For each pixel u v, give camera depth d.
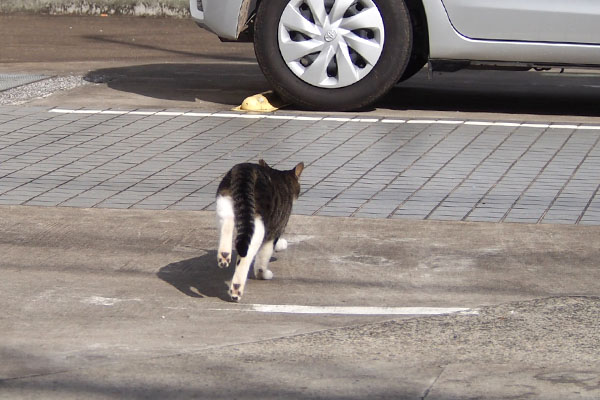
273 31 13.77
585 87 16.97
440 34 13.70
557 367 6.22
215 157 11.70
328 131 12.94
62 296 7.52
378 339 6.71
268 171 7.79
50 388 5.82
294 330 6.88
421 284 7.89
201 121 13.49
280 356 6.38
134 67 18.23
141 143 12.31
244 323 7.01
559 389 5.87
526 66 13.88
